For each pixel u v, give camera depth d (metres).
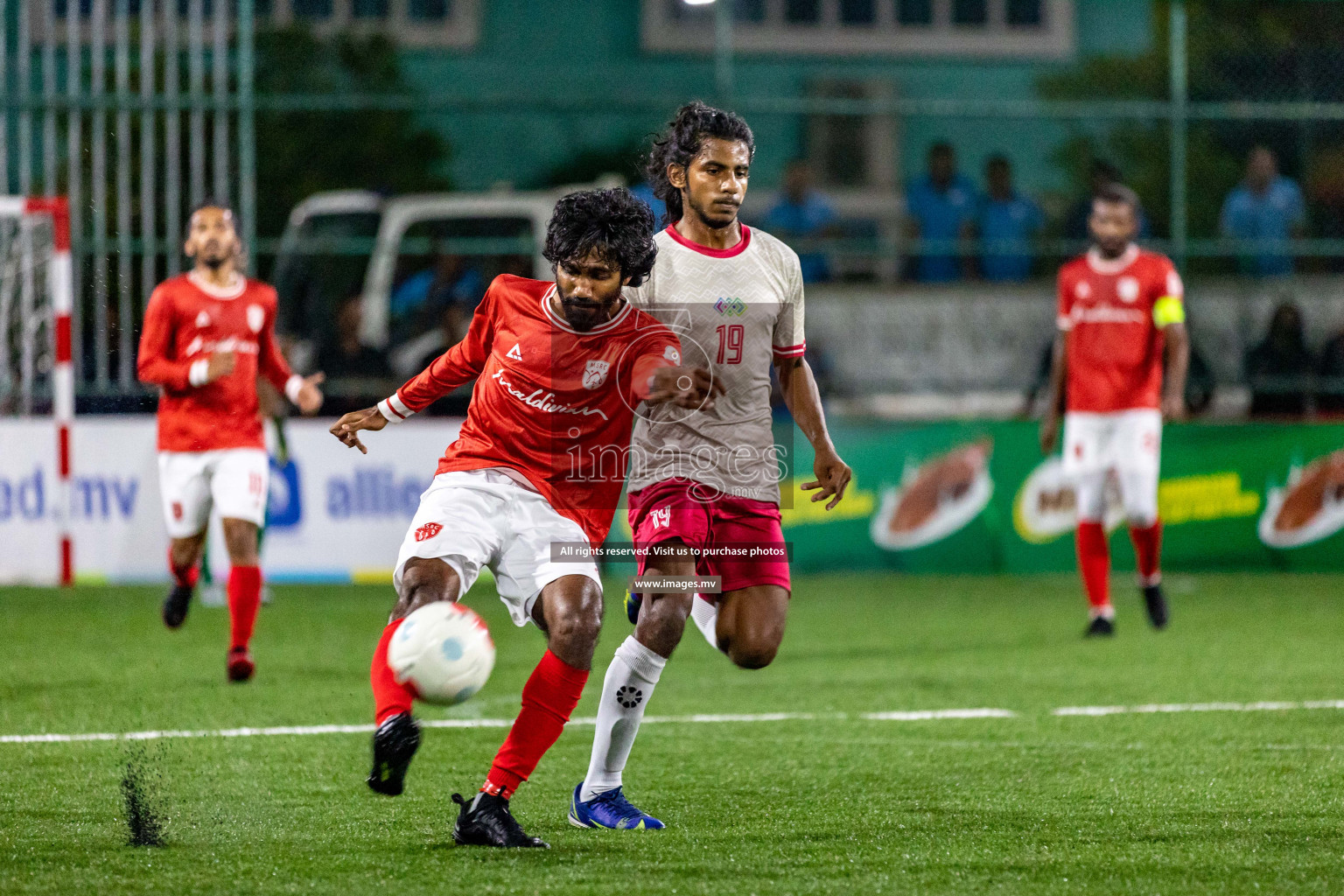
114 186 37.97
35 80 42.25
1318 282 43.44
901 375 44.28
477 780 17.11
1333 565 40.75
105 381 36.97
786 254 15.90
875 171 59.38
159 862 13.34
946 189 48.22
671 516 15.11
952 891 12.56
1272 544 40.59
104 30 39.06
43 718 20.91
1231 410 43.44
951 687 24.31
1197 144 46.44
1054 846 14.09
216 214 23.97
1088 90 54.34
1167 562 40.31
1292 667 26.42
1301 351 42.56
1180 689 24.14
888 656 27.75
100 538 35.91
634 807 15.27
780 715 21.75
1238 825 14.99
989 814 15.49
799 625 32.12
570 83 60.75
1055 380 30.58
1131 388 29.78
